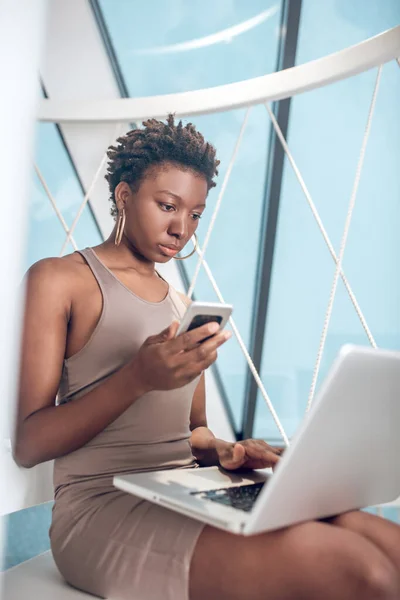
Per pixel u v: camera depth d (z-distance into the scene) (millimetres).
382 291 3652
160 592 1047
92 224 3041
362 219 3539
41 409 1200
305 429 864
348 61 1668
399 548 992
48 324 1231
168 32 2955
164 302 1405
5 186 681
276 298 3621
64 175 2930
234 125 3225
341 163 3451
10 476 1268
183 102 1853
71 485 1235
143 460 1269
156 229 1396
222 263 3406
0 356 679
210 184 1479
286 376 3734
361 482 1076
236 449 1239
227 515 940
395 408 1022
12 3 696
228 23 3002
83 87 2314
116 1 2820
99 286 1311
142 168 1398
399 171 3457
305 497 952
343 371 875
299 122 3377
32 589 1156
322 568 908
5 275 678
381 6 3178
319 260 3578
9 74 690
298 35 2992
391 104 3383
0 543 755
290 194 3467
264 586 949
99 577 1114
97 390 1164
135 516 1120
